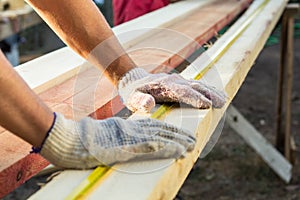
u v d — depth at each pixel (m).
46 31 9.76
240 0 4.89
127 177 1.53
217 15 4.35
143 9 4.63
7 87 1.48
